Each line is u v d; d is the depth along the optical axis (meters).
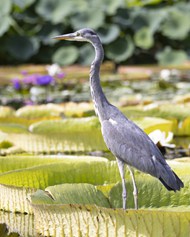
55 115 14.54
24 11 26.12
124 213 7.74
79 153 12.72
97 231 7.95
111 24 25.95
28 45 25.41
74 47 25.47
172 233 7.62
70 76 22.81
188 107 14.76
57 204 8.18
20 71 23.36
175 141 13.52
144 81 22.67
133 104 15.94
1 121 13.95
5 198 9.38
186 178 8.79
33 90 20.27
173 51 25.95
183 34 26.05
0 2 25.52
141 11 26.53
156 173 8.01
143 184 8.86
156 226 7.65
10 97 19.78
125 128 8.30
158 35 27.02
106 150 12.81
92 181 9.63
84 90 20.83
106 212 7.84
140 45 25.61
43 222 8.33
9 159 10.23
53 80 20.31
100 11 25.66
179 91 20.30
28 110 15.09
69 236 8.16
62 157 10.26
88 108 15.23
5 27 24.80
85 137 12.74
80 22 25.56
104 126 8.45
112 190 8.88
